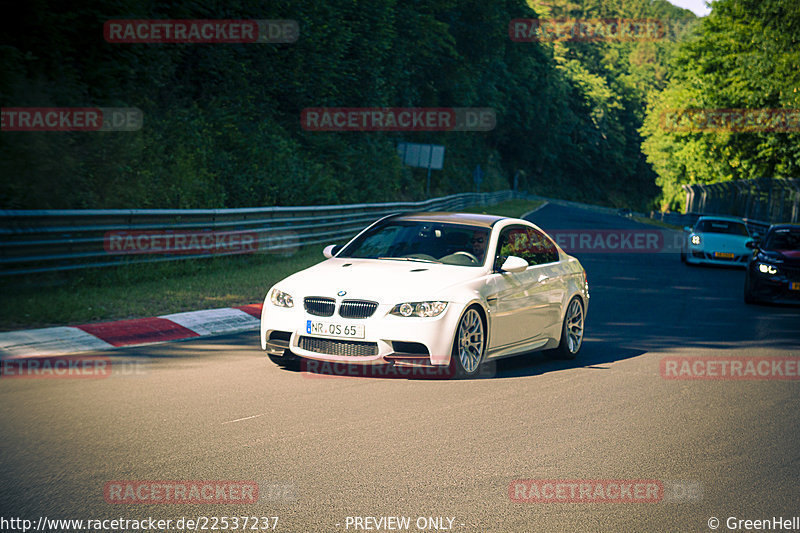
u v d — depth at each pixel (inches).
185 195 1539.1
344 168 2748.5
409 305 630.5
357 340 627.5
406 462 441.1
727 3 4165.8
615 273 1761.8
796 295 1289.4
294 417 525.3
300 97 2628.0
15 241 948.0
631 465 452.8
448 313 634.8
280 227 1565.0
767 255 1336.1
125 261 1128.8
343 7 2947.8
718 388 677.9
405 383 642.2
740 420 568.7
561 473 434.0
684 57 4813.0
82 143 1401.3
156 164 1566.2
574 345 806.5
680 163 5935.0
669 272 1882.4
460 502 383.6
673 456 473.7
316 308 645.3
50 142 1268.5
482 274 692.7
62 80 1465.3
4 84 1275.8
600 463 454.3
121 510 356.2
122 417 507.8
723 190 4495.6
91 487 383.6
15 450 434.6
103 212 1074.7
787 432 540.1
